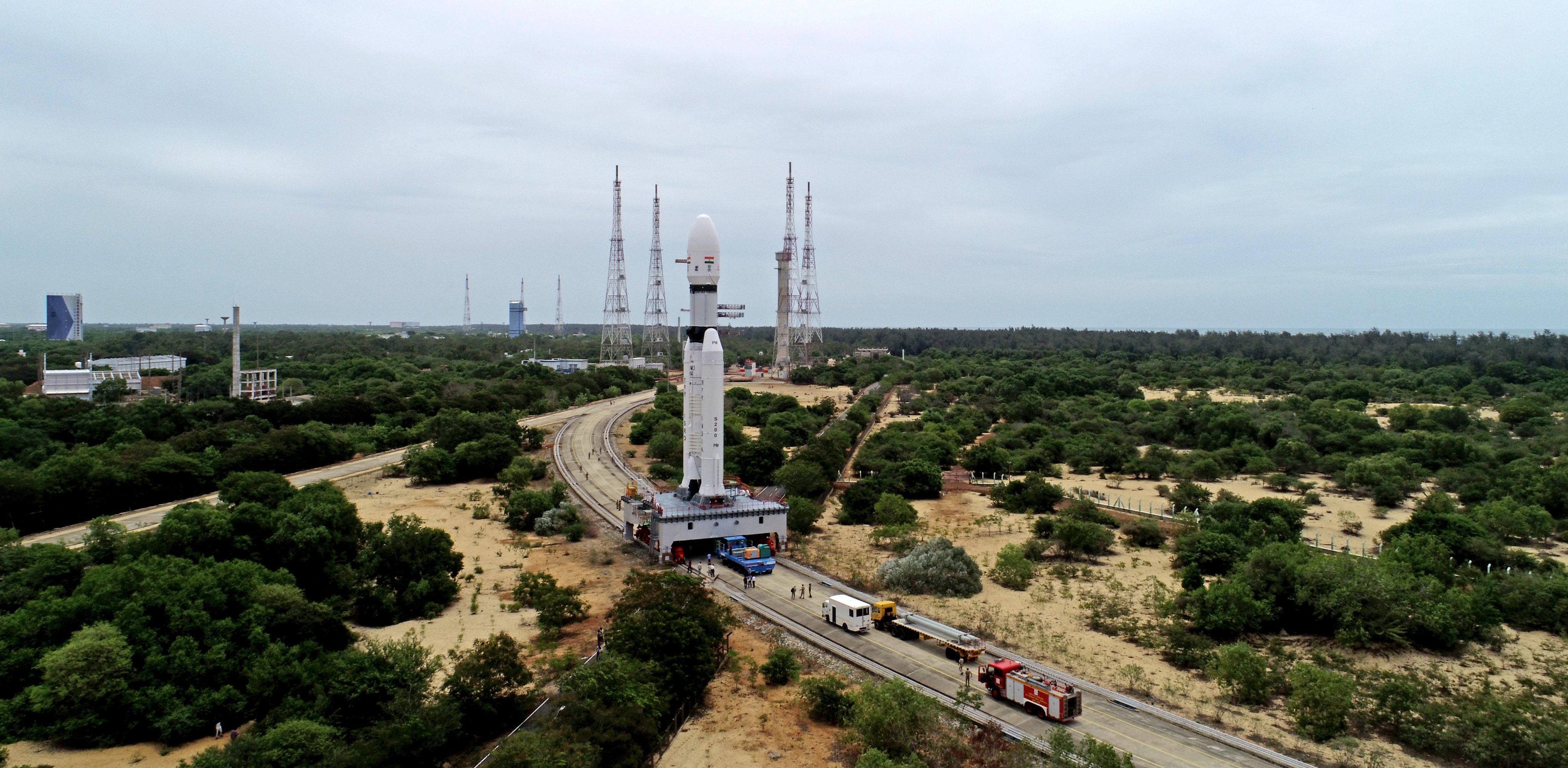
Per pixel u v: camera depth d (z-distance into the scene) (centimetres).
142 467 11306
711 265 10012
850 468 15362
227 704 5662
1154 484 14238
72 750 5253
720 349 10050
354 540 8744
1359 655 6975
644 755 4894
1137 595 8356
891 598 8188
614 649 5903
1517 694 6144
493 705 5462
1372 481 13175
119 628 5869
